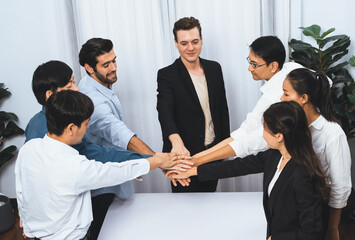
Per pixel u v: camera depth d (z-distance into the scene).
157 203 1.80
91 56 1.94
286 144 1.34
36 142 1.46
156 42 2.77
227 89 2.85
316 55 2.61
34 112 3.12
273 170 1.44
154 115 2.97
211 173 1.72
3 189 3.29
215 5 2.67
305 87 1.50
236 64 2.78
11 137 3.16
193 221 1.63
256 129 2.00
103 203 1.82
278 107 1.32
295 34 2.71
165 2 2.68
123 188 1.78
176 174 1.87
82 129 1.43
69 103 1.37
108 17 2.73
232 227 1.58
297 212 1.33
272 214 1.39
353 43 2.71
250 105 2.87
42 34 2.89
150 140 3.03
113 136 1.96
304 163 1.32
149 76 2.86
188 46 2.14
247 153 1.92
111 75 2.03
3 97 3.01
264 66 1.90
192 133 2.34
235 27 2.70
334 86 2.77
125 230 1.60
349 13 2.65
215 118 2.36
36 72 1.68
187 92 2.27
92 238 1.81
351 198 2.55
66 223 1.44
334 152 1.55
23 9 2.84
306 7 2.69
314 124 1.57
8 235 2.84
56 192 1.38
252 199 1.79
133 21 2.74
